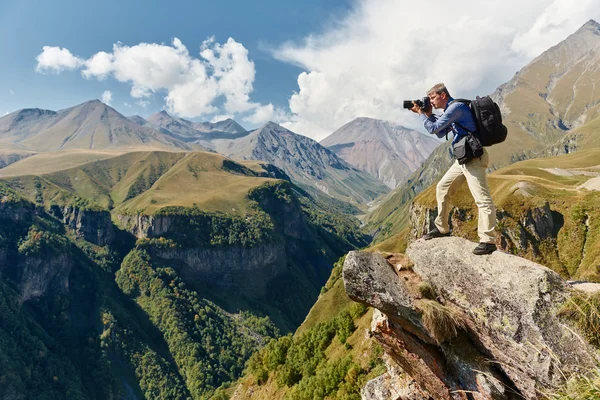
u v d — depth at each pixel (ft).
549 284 9.18
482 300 10.19
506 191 140.15
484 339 10.19
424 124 12.52
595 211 114.83
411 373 13.34
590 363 8.07
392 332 12.46
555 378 8.48
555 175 209.15
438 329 10.61
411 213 201.26
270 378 81.97
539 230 123.65
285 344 83.15
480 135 11.04
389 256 13.24
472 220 129.70
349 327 66.23
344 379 49.62
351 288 12.05
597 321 8.29
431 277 11.72
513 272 9.92
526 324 9.14
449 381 11.05
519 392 9.38
